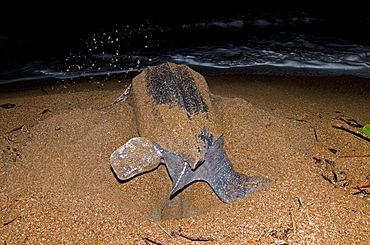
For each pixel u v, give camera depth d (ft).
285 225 7.48
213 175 8.71
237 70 17.93
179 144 8.53
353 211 7.71
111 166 8.82
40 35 26.30
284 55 20.36
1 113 12.55
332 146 9.91
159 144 8.77
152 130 9.05
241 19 30.60
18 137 10.78
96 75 17.58
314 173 8.86
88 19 30.68
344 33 25.43
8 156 9.80
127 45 23.73
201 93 9.94
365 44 22.16
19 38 25.59
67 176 8.99
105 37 25.81
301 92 14.42
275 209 7.89
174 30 27.99
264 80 16.11
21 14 30.89
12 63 20.12
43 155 9.72
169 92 9.59
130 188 8.95
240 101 11.40
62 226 7.72
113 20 30.42
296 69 17.90
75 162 9.39
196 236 7.43
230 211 8.04
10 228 7.66
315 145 9.96
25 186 8.76
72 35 26.37
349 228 7.33
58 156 9.61
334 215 7.63
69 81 16.70
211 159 8.76
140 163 8.63
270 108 12.43
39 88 15.80
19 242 7.36
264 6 34.81
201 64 19.16
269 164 9.22
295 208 7.86
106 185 8.87
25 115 12.36
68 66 19.26
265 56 20.30
